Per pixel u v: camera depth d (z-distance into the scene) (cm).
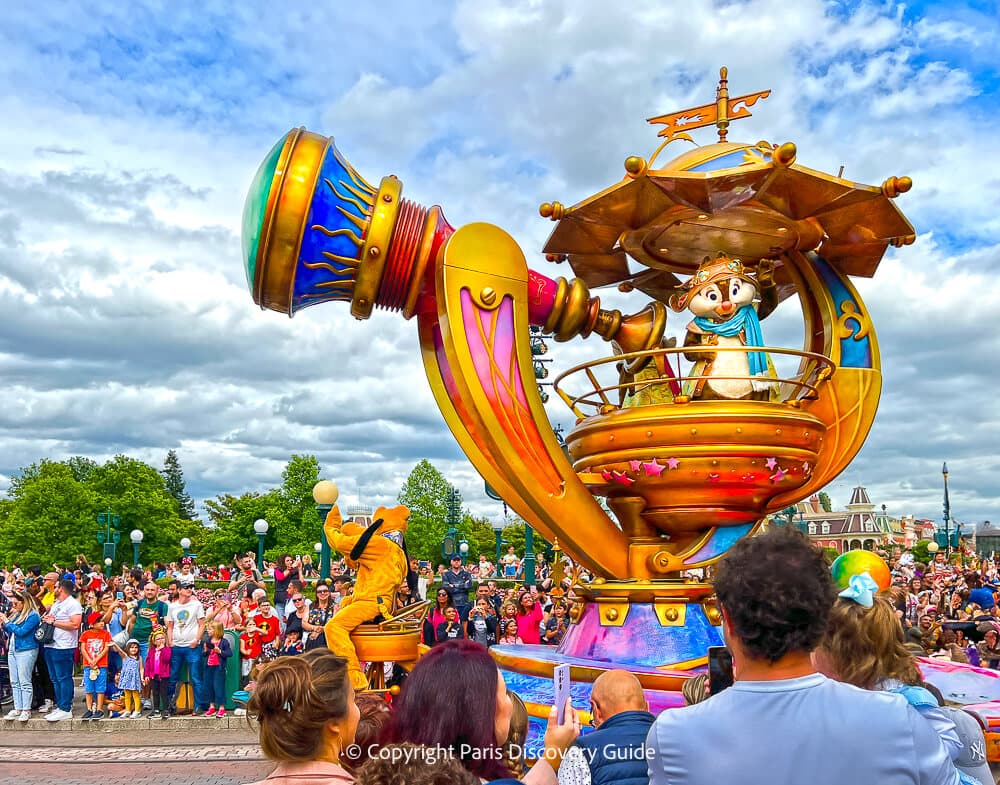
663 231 659
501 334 621
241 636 1224
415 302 645
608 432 619
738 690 215
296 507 7350
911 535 7675
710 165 600
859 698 210
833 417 664
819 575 219
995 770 408
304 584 1808
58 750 1019
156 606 1265
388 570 706
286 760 272
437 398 659
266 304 645
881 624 286
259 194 611
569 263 745
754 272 684
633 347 674
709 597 618
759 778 202
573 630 657
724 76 682
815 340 696
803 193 598
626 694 344
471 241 618
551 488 616
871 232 646
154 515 7119
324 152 615
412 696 285
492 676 288
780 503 652
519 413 614
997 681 507
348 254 615
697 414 591
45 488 6856
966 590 1659
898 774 202
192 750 1010
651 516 630
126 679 1180
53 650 1175
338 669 284
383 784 240
